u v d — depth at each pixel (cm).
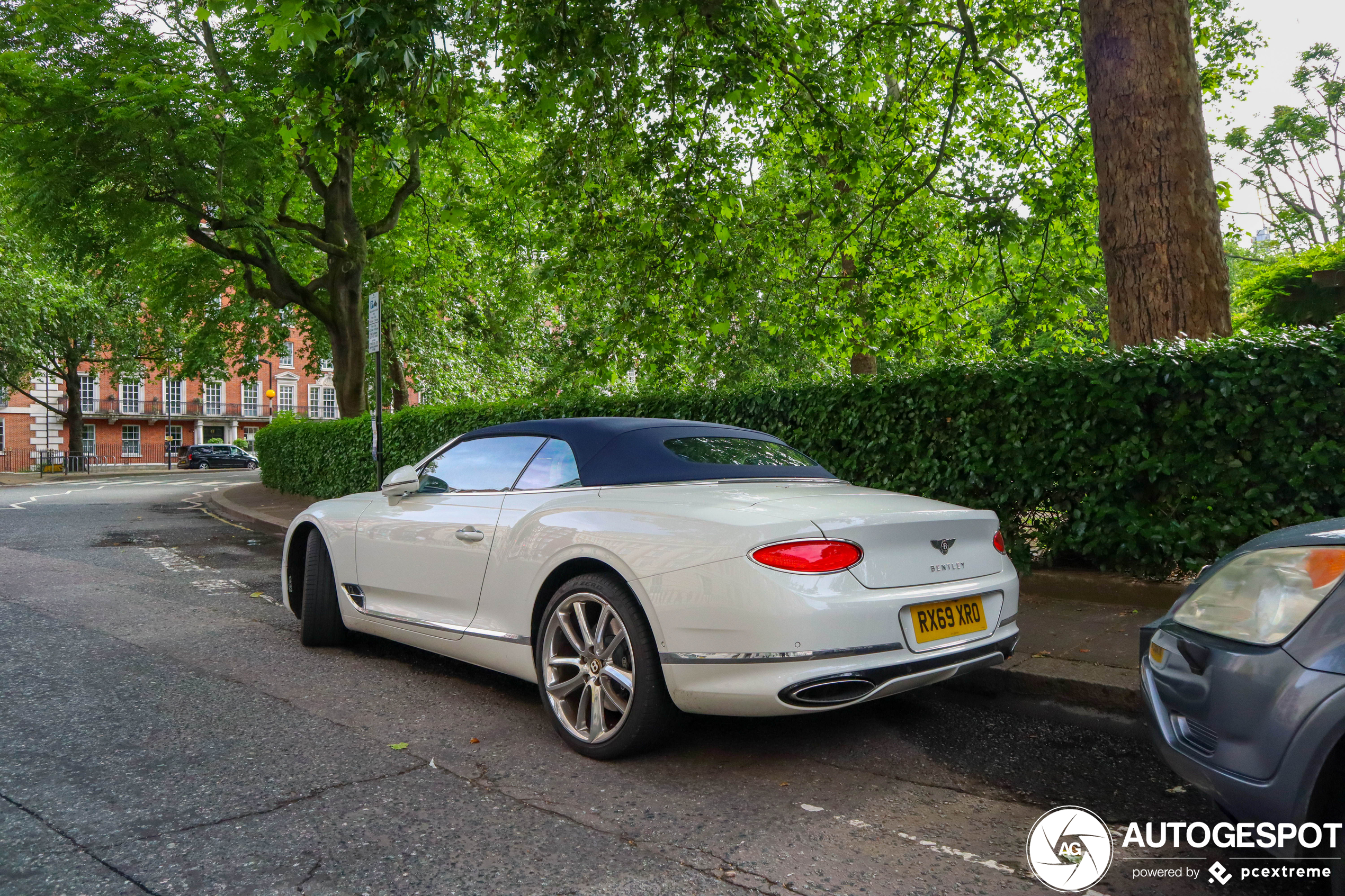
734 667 295
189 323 2386
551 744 354
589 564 350
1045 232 1177
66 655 507
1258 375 509
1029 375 616
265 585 781
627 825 272
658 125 1089
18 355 3631
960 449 651
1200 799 293
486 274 2402
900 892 229
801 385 765
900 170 1197
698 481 376
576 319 1376
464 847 255
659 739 327
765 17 1026
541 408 1051
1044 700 409
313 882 233
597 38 893
